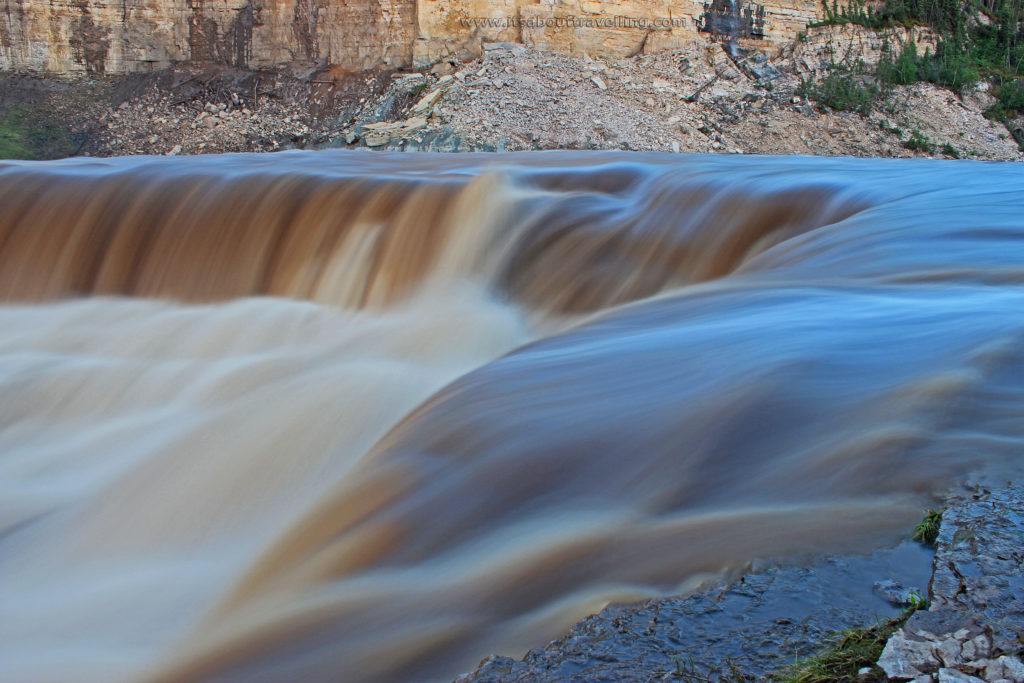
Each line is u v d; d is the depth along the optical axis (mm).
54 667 3703
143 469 5711
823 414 3537
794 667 2154
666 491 3260
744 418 3562
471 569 3084
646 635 2359
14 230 10453
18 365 7852
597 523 3115
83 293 10047
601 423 3742
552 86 46750
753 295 5602
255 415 6270
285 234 9805
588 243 8789
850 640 2236
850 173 10703
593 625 2449
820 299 5289
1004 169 12492
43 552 5008
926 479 3010
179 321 8773
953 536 2646
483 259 9016
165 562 4730
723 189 9219
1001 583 2393
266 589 3557
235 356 7801
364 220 9609
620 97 48031
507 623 2750
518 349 4969
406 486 3645
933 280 5613
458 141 42750
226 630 3424
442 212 9398
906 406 3510
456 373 7160
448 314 8453
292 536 3740
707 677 2154
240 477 5562
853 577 2521
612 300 8445
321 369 7141
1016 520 2697
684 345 4562
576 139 43719
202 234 10008
